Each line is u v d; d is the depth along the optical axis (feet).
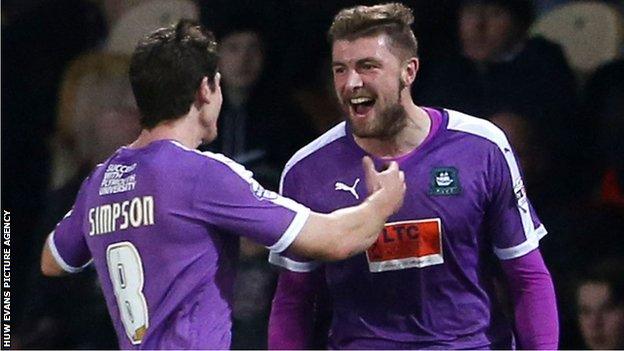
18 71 78.28
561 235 68.90
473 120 44.21
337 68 42.68
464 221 43.27
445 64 71.51
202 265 39.01
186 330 38.70
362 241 39.60
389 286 43.88
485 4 70.59
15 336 68.95
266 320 65.82
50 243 42.78
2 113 76.28
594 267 67.82
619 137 71.26
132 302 39.42
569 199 70.49
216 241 39.37
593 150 71.26
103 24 78.18
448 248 43.45
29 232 73.77
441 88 71.15
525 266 44.55
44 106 76.64
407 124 43.52
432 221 43.21
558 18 75.72
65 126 75.20
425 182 43.19
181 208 38.73
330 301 47.21
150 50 39.45
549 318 44.57
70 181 72.54
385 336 44.52
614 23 75.25
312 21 73.10
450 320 44.19
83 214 41.60
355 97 42.16
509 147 44.11
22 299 71.20
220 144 70.08
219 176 38.93
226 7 73.51
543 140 70.79
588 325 67.05
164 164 39.04
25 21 78.59
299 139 70.49
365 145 43.91
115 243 39.60
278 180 68.49
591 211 69.62
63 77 77.30
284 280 45.78
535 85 70.69
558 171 70.74
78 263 43.09
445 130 43.83
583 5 75.56
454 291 44.09
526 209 44.34
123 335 40.34
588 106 71.92
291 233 38.96
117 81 75.51
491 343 44.86
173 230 38.65
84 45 78.07
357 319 44.93
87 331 68.69
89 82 75.87
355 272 44.04
